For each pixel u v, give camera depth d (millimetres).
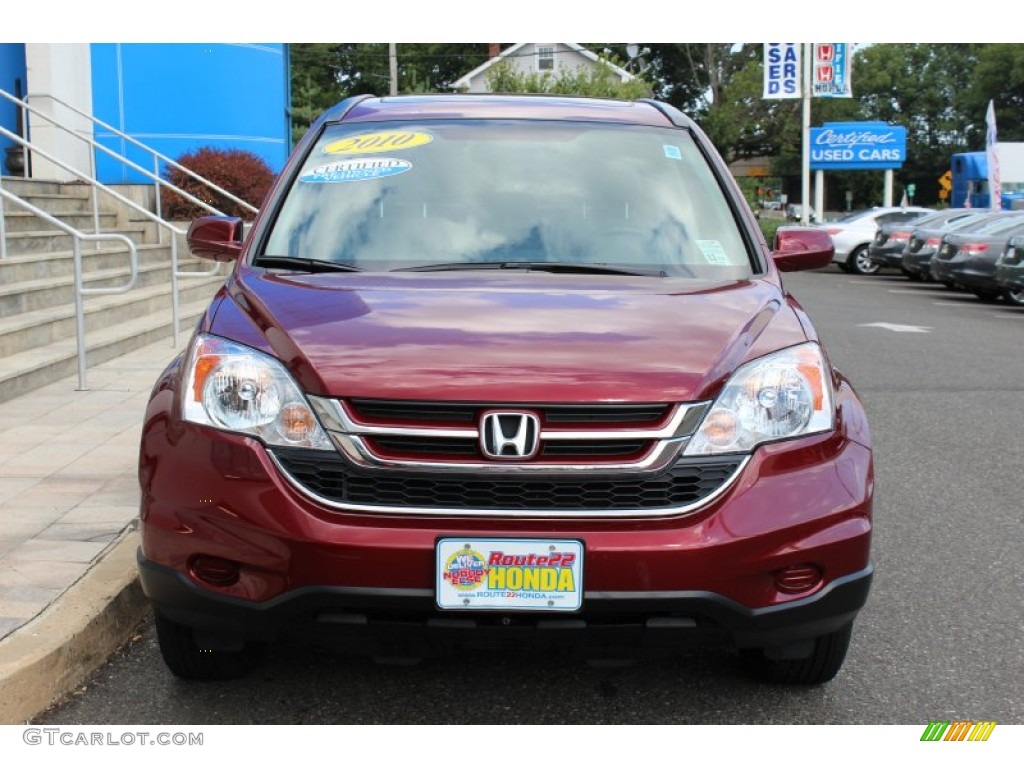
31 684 3199
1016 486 6082
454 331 3047
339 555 2754
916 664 3693
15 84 14742
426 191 3979
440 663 3604
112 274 10781
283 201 3992
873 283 23812
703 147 4367
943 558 4816
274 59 18891
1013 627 4027
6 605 3596
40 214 7227
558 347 2977
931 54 77125
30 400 7035
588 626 2797
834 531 2910
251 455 2867
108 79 16766
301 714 3254
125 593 3779
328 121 4406
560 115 4445
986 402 8797
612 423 2836
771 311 3334
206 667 3355
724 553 2793
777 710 3330
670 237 3881
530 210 3924
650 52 64000
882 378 10078
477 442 2803
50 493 4930
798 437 2977
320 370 2887
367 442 2816
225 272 13430
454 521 2779
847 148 34031
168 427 3045
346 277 3549
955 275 19141
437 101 4562
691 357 2975
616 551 2750
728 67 62469
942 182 41094
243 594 2844
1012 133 72000
